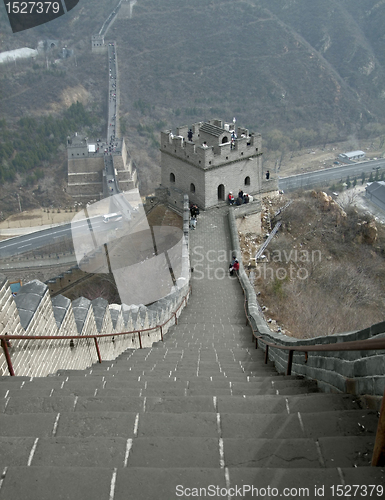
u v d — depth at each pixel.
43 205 114.81
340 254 37.75
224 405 5.40
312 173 131.50
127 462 3.91
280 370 9.76
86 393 6.00
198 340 15.20
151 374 7.93
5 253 68.12
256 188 36.75
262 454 3.98
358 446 4.00
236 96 177.38
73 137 127.81
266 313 27.59
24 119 146.25
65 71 177.00
